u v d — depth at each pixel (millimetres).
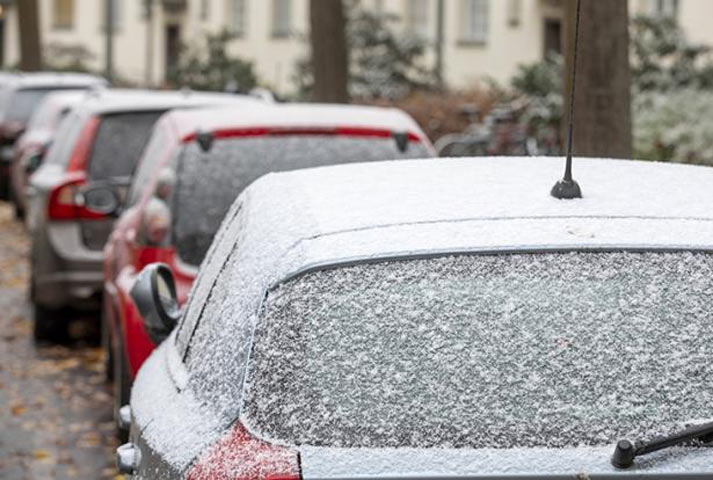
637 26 30859
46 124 31000
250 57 76125
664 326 5633
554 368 5539
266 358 5648
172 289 8781
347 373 5551
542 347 5586
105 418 14906
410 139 12539
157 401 6816
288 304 5758
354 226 6078
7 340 19094
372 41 44312
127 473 7027
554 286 5730
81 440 13984
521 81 29969
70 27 89000
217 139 12289
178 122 12789
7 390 16141
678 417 5426
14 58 94938
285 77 73562
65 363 17547
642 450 5203
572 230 5922
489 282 5750
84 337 19141
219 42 53500
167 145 12562
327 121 12445
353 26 44656
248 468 5281
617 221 6008
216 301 6816
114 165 17719
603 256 5805
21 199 32875
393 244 5891
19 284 24688
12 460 13242
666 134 23750
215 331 6348
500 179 6680
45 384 16500
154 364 7840
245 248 6539
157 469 6012
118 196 15672
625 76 13422
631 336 5609
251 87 52094
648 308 5672
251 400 5590
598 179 6676
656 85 29734
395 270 5797
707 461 5227
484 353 5578
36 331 18766
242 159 12250
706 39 49719
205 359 6359
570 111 6371
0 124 38969
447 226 5984
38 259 17922
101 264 17578
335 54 25312
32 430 14391
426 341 5609
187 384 6520
